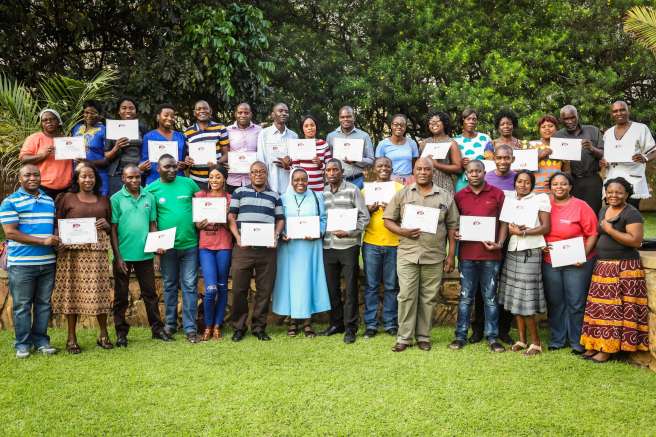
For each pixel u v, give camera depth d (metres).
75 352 5.29
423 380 4.57
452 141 6.18
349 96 13.57
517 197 5.46
